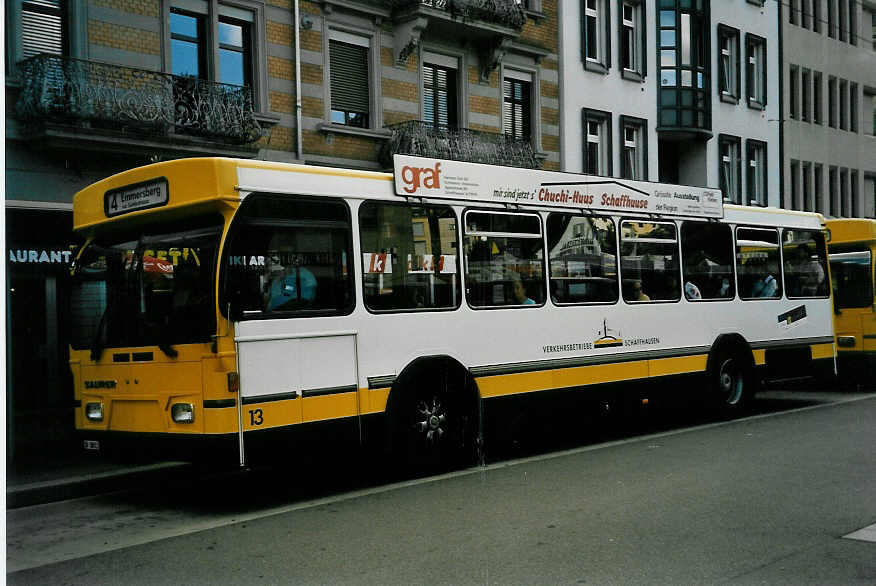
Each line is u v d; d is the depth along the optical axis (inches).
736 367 524.7
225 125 589.0
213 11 627.2
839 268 690.8
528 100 919.0
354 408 331.9
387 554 240.1
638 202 469.4
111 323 329.1
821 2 1427.2
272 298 309.4
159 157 559.8
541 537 253.1
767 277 551.5
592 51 1005.8
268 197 310.8
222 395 292.4
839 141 1473.9
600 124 1010.7
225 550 252.8
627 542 245.4
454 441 371.9
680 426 498.0
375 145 744.3
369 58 751.1
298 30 680.4
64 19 544.1
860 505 287.6
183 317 304.2
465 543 248.8
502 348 391.5
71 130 509.4
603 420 540.4
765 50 1282.0
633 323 458.3
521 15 848.3
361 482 356.2
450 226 375.6
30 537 283.7
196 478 385.1
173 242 313.3
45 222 528.1
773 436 443.2
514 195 403.5
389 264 350.3
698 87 1107.3
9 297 495.5
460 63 837.2
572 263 430.3
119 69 551.5
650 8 1075.9
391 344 347.3
